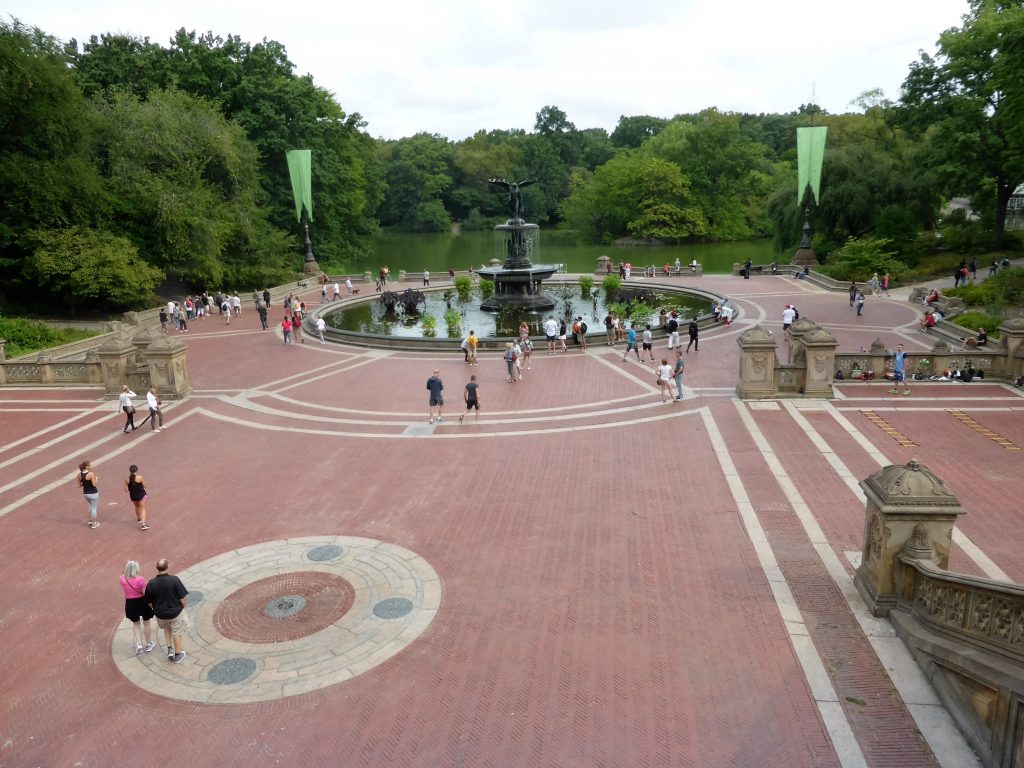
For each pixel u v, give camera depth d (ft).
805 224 200.64
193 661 36.50
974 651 29.91
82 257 145.59
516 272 149.28
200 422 78.64
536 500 54.70
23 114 140.97
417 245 397.80
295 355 114.83
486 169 478.59
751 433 68.74
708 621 37.93
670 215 357.20
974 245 195.83
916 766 27.78
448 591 42.14
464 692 33.22
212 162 184.85
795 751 28.73
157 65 209.05
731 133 363.35
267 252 203.82
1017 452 61.62
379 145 489.67
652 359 104.27
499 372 99.25
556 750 29.35
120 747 30.58
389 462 64.18
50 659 36.94
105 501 57.31
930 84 191.42
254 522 52.47
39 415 83.15
